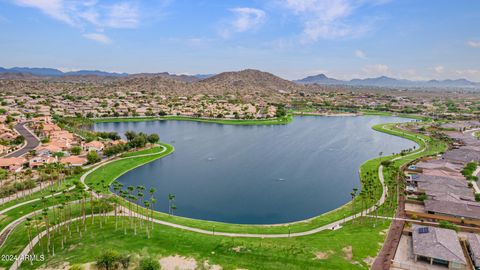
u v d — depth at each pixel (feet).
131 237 349.00
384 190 499.51
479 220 376.07
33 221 390.01
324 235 360.07
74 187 520.83
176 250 323.16
